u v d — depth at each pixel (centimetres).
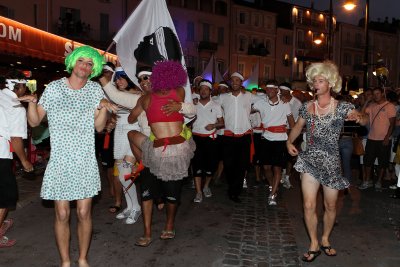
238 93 717
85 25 3105
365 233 560
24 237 511
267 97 739
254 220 612
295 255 476
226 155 717
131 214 578
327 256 474
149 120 468
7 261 438
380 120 828
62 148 370
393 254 484
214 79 1407
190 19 4119
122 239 514
